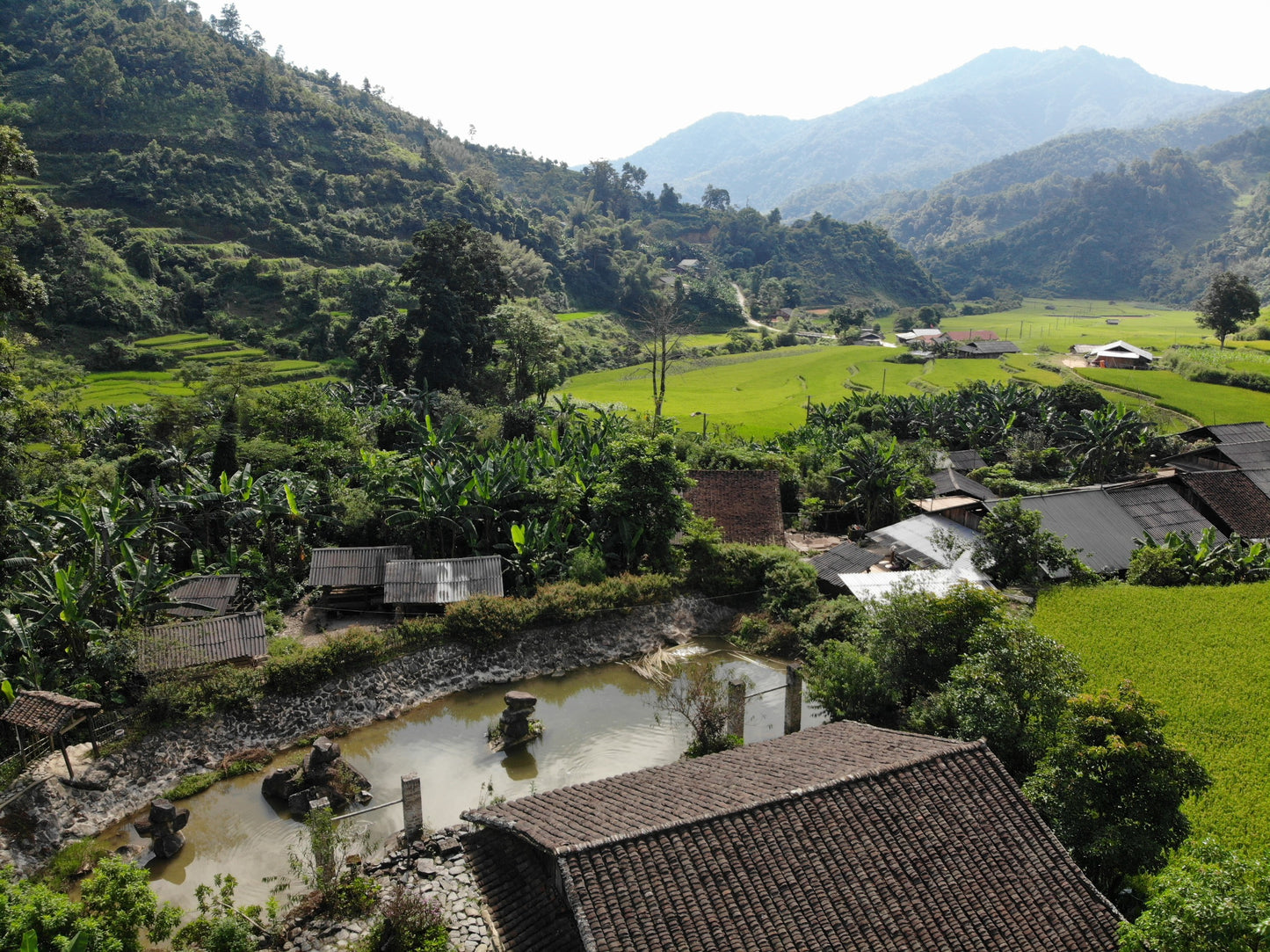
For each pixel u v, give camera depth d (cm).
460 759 2831
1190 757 1772
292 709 2962
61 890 2152
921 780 1730
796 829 1602
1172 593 3628
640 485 4091
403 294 10562
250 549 3884
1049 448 6244
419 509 3994
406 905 1922
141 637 2902
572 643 3594
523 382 7925
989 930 1502
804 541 4991
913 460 5938
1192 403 8062
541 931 1546
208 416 5531
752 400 9556
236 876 2239
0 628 2725
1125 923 1433
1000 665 2209
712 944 1405
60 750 2542
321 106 15575
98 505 3738
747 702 3197
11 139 3234
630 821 1645
